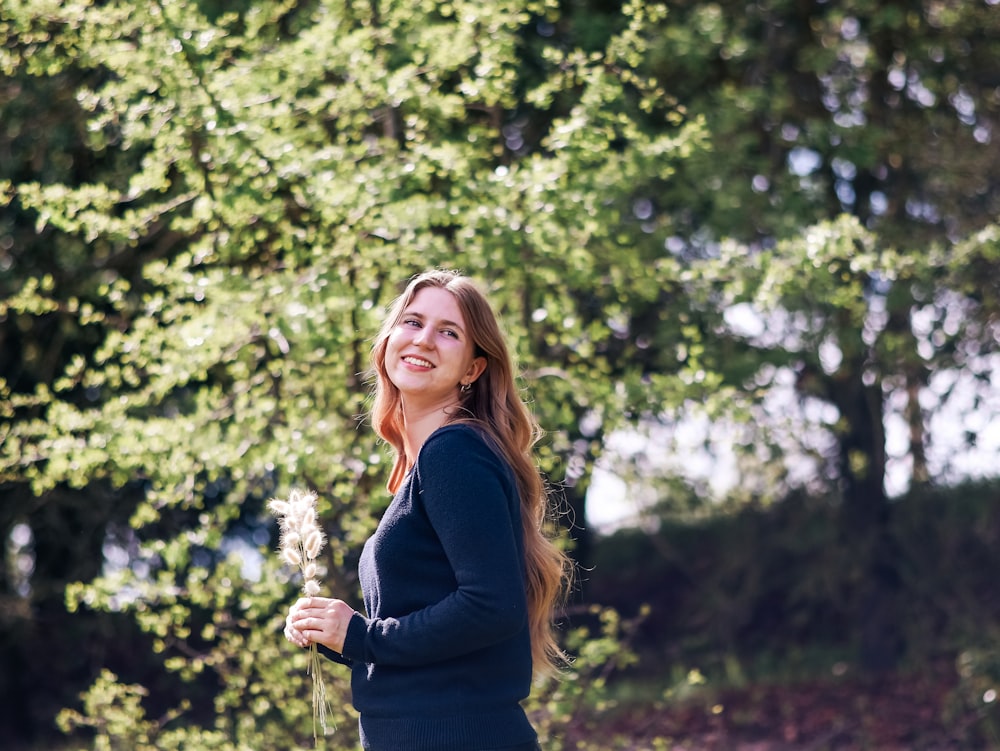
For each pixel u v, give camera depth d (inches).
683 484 331.3
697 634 502.9
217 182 213.3
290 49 217.5
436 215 211.8
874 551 442.6
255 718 235.6
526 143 298.8
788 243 237.9
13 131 294.5
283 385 221.6
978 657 338.0
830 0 366.9
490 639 88.1
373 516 231.9
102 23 212.7
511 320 222.2
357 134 229.8
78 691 402.0
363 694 93.6
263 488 232.7
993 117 389.7
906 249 354.0
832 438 429.4
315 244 220.4
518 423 102.0
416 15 229.8
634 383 232.5
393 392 107.5
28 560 394.3
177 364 206.4
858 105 368.8
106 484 354.9
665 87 321.4
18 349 337.7
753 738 371.9
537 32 314.0
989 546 443.8
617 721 383.2
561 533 218.2
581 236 225.0
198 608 334.6
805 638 490.9
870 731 362.9
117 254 293.3
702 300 258.5
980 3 365.4
